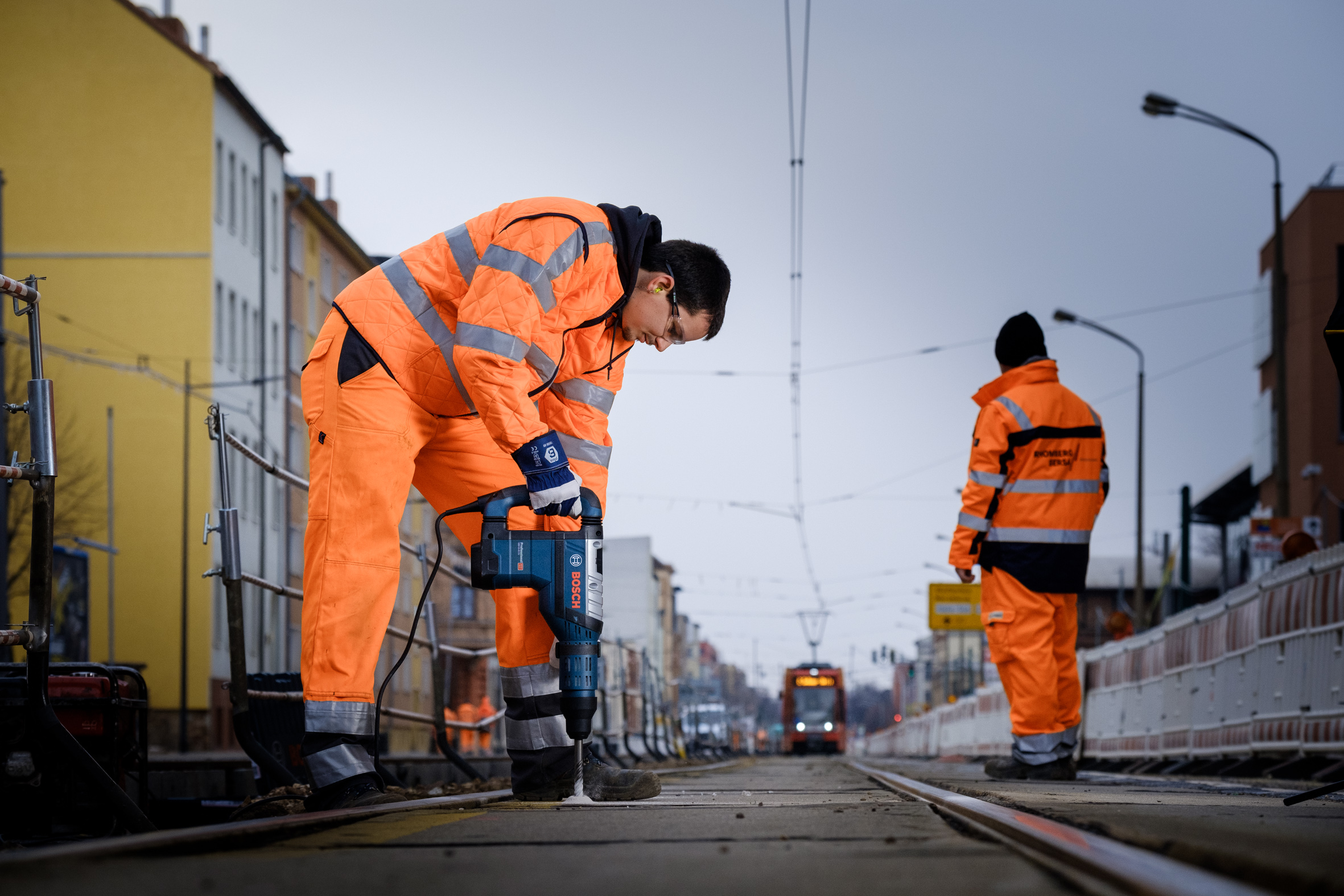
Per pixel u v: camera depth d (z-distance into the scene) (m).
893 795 5.22
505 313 4.70
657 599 91.75
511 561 4.72
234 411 40.03
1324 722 8.89
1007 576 8.05
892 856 2.72
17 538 33.25
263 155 43.28
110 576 31.64
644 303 5.16
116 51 39.31
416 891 2.20
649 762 19.00
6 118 39.09
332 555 4.72
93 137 39.09
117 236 38.78
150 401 38.38
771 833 3.28
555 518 5.12
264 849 3.01
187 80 39.25
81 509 37.47
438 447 5.11
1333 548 8.89
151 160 39.06
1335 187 36.62
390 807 4.21
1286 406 20.78
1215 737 11.63
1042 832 2.89
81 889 2.09
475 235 4.89
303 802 4.95
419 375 4.86
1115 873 2.17
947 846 2.93
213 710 37.62
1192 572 63.50
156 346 38.47
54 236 38.75
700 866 2.55
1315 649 9.12
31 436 4.36
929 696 111.94
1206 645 11.99
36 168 38.94
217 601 38.22
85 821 4.91
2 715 4.88
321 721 4.62
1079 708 8.21
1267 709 10.20
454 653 8.63
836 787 6.62
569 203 4.95
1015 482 8.05
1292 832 2.95
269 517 42.88
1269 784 7.30
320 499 4.78
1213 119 20.91
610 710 18.08
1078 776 9.02
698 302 5.18
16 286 4.28
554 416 5.32
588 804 4.67
